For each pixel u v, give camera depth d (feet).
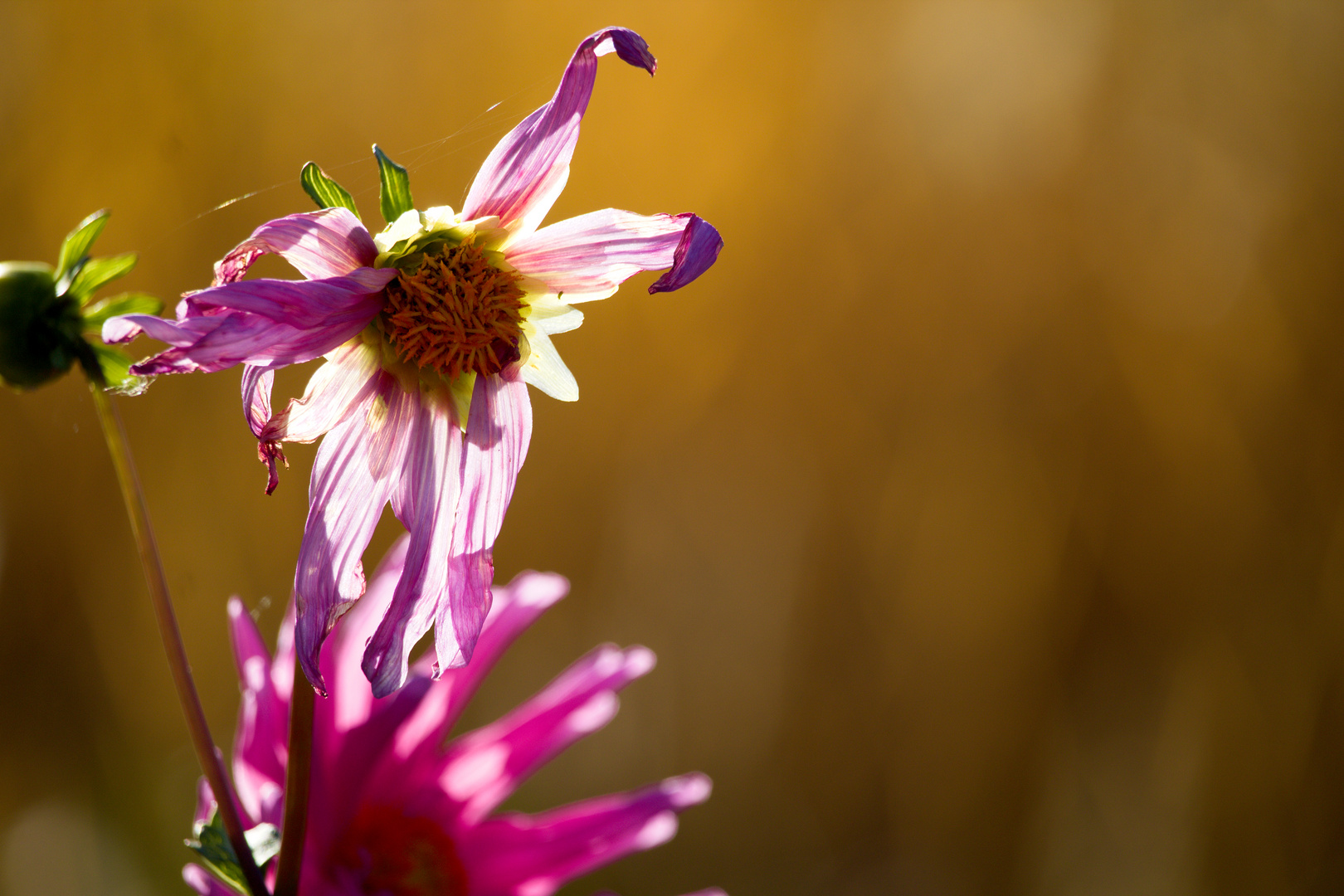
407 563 2.07
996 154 4.57
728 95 4.57
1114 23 4.47
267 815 2.12
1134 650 4.54
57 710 4.31
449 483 2.09
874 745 4.57
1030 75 4.52
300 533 4.45
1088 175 4.52
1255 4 4.38
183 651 2.07
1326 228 4.36
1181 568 4.48
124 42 4.29
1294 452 4.42
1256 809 4.31
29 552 4.37
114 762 4.26
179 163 4.36
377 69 4.47
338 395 2.08
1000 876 4.42
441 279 2.08
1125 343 4.53
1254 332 4.45
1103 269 4.52
